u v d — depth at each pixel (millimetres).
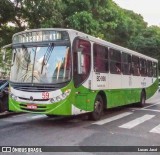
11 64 11883
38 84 10945
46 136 9500
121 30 39562
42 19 19516
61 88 10742
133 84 17484
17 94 11328
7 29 21047
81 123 12188
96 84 12641
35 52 11367
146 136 9977
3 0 18453
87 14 22641
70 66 10922
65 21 22359
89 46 12172
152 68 21609
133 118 14039
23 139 9000
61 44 11070
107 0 28031
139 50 46750
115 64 14789
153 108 18984
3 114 14242
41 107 10891
